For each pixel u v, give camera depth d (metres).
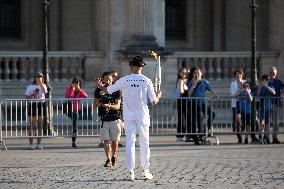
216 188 34.09
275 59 70.19
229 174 38.19
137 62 36.91
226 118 64.25
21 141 55.69
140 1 66.56
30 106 51.19
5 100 50.62
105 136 41.25
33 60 67.12
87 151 48.56
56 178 37.25
